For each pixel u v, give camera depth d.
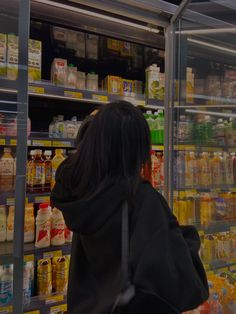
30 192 1.71
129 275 0.64
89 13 1.65
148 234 0.68
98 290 0.72
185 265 0.67
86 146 0.76
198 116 1.81
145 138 0.77
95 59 2.11
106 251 0.72
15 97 1.28
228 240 1.88
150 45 2.06
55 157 1.83
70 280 0.82
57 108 2.19
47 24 1.77
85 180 0.75
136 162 0.75
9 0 1.26
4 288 1.39
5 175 1.38
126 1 1.56
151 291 0.60
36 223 1.70
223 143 1.88
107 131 0.74
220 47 1.69
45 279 1.71
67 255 1.77
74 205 0.72
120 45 2.09
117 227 0.70
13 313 1.27
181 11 1.61
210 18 1.59
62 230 1.75
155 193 0.78
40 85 1.66
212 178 1.84
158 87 2.13
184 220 1.75
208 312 1.67
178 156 1.79
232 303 1.77
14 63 1.32
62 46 1.96
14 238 1.26
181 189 1.78
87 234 0.72
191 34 1.68
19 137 1.27
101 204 0.70
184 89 1.75
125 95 1.99
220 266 1.81
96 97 1.85
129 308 0.60
